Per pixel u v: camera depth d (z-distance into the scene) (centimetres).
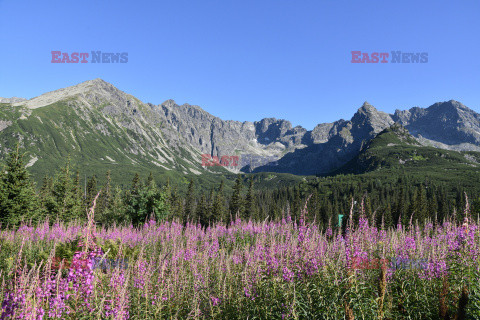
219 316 731
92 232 569
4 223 3053
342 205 13250
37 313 508
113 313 578
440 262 772
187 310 737
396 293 725
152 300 725
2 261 1212
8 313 498
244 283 775
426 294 730
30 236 1695
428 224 1348
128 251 1340
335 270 706
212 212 7119
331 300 638
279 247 846
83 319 550
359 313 602
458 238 859
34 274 555
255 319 693
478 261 732
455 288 695
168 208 3459
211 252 1314
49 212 4478
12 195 3325
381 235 978
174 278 827
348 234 754
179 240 1574
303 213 849
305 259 767
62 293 568
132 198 3384
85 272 550
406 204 7062
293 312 591
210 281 902
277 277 739
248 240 1859
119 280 672
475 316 591
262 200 16988
